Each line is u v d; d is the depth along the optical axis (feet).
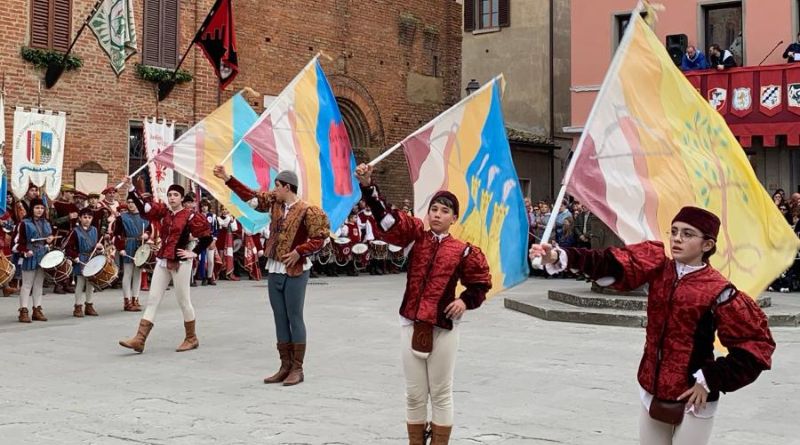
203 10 72.33
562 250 13.52
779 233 17.90
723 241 17.71
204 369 30.19
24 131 60.59
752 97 71.10
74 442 20.34
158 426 21.89
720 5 78.48
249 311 46.65
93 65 64.90
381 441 20.42
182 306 34.24
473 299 17.92
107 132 65.82
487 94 23.49
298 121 33.17
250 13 77.15
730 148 18.49
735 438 21.15
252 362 31.63
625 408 24.07
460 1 113.50
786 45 74.84
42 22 62.03
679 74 18.37
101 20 60.54
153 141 68.39
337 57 85.10
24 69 60.90
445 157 23.16
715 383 12.41
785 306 45.85
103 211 56.54
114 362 31.50
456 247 18.12
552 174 106.73
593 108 17.28
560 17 108.88
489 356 32.48
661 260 13.47
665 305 13.09
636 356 32.48
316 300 53.06
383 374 29.17
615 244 56.70
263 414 23.22
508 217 22.90
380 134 89.97
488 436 20.94
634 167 17.26
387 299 53.78
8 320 43.21
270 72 78.84
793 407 24.56
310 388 26.81
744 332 12.53
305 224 27.55
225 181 28.50
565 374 28.96
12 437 20.77
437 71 97.09
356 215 77.66
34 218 42.86
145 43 68.44
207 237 34.27
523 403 24.70
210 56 64.75
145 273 59.52
